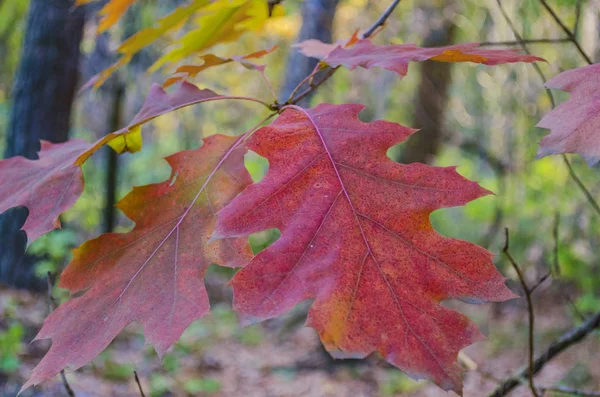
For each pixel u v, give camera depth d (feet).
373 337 2.69
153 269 3.53
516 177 26.14
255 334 25.44
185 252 3.58
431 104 26.05
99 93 27.61
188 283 3.42
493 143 27.99
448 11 23.07
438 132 26.45
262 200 3.21
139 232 3.75
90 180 29.40
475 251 2.89
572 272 21.22
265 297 2.78
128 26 23.49
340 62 3.95
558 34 13.87
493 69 21.12
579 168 18.92
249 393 19.61
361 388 20.51
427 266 2.88
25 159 4.57
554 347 6.31
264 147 3.47
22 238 21.49
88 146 4.69
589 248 21.43
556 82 3.18
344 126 3.53
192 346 23.11
